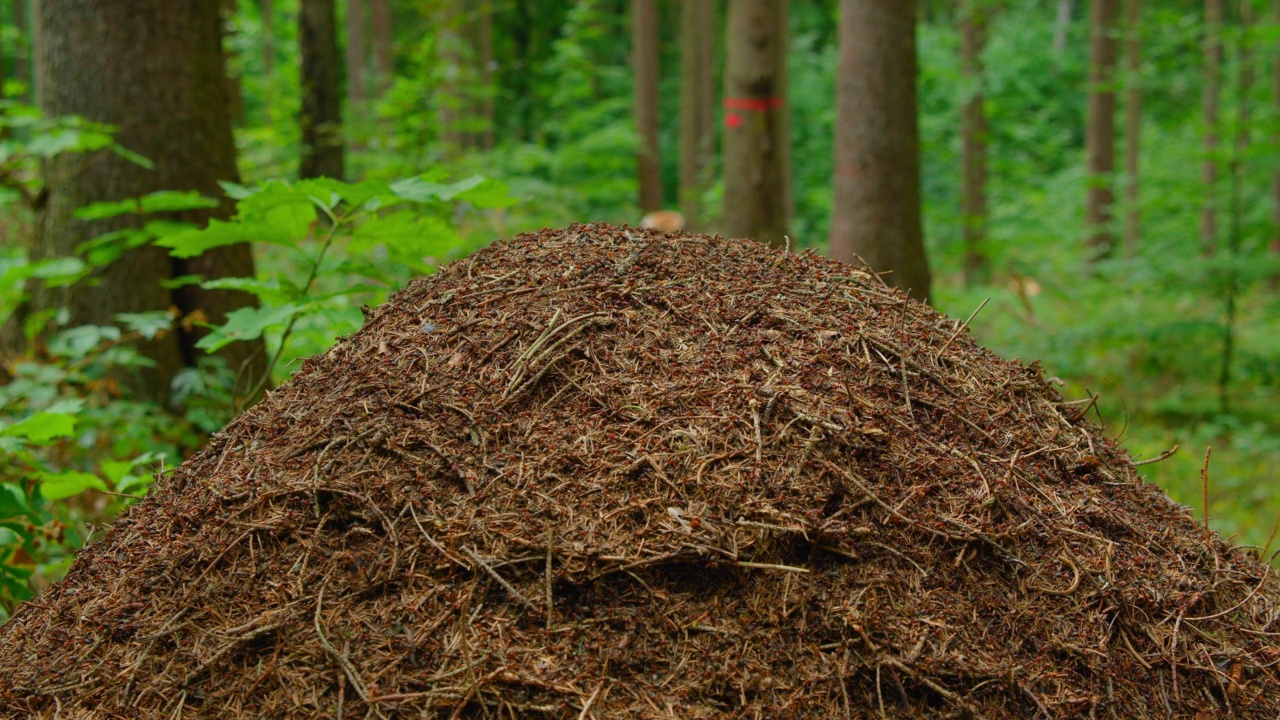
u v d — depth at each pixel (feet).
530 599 4.99
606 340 6.29
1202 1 50.06
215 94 14.37
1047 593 5.53
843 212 19.07
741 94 20.94
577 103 50.06
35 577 9.99
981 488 5.88
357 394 6.17
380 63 44.73
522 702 4.69
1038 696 5.08
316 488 5.56
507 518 5.26
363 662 4.86
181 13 13.78
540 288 6.72
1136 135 41.65
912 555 5.41
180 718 4.84
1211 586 6.05
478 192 8.83
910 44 18.66
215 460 6.23
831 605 5.11
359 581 5.19
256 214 8.77
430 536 5.24
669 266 7.00
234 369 13.75
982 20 41.73
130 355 11.53
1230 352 23.97
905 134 18.66
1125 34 27.96
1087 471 6.59
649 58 41.86
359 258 9.90
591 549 5.07
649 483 5.39
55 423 7.87
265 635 5.07
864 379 6.25
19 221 18.54
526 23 72.23
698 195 42.39
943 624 5.18
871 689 4.95
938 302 28.50
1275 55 28.91
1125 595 5.65
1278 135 25.20
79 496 10.97
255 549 5.46
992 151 53.06
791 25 79.20
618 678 4.81
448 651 4.85
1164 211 38.65
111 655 5.20
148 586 5.46
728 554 5.07
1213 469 19.04
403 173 24.30
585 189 35.76
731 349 6.25
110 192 13.55
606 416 5.79
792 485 5.38
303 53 29.12
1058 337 26.25
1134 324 25.50
